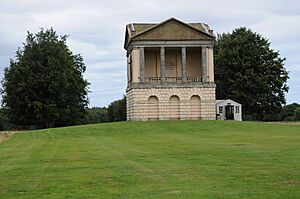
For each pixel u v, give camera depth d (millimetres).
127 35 99125
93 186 19578
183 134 63094
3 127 129250
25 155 36312
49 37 107125
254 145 40344
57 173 24219
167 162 27828
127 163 27844
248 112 114750
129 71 99000
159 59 98125
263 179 20062
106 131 68438
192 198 16281
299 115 123312
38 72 103625
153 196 16875
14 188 19750
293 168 23531
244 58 114250
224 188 18062
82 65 123188
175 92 92188
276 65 114750
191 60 99188
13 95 102812
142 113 91438
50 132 68812
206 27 97562
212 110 92812
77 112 113312
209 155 31875
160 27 92125
